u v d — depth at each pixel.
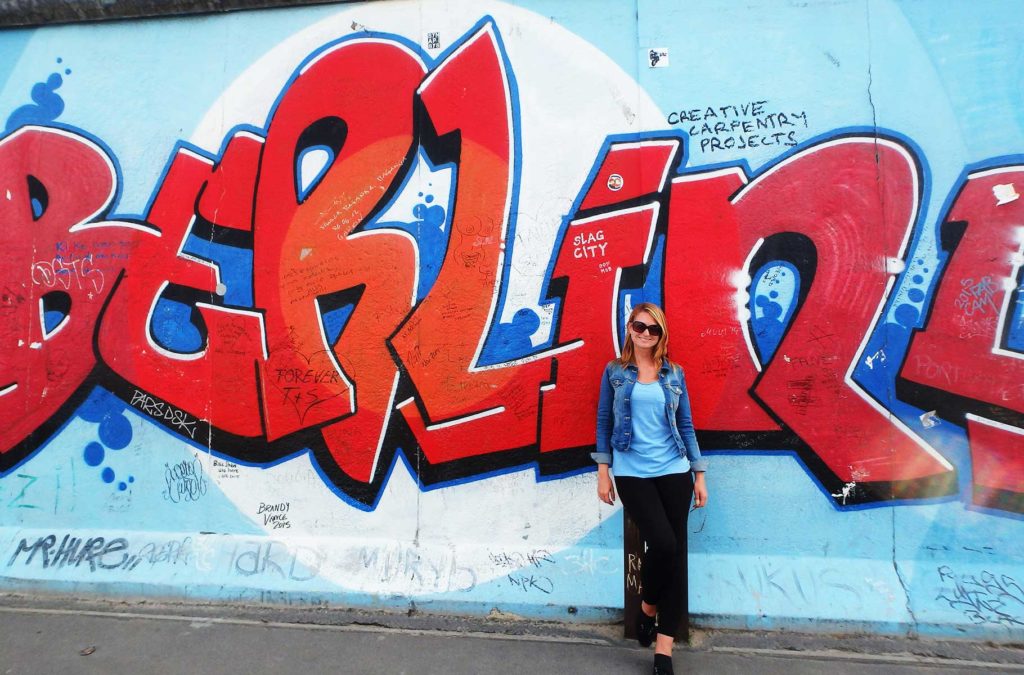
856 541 3.61
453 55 4.00
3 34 4.31
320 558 3.88
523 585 3.68
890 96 3.70
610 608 3.58
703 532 3.70
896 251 3.66
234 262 4.12
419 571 3.77
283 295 4.08
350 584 3.77
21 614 3.73
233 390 4.09
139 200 4.23
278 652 3.31
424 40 4.03
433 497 3.90
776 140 3.75
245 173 4.14
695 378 3.74
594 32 3.90
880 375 3.64
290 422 4.04
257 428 4.07
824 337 3.68
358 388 3.99
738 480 3.70
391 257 3.99
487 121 3.95
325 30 4.12
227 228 4.14
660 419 3.16
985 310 3.60
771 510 3.67
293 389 4.05
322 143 4.09
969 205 3.62
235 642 3.41
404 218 4.00
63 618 3.68
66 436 4.22
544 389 3.84
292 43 4.14
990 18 3.65
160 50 4.24
